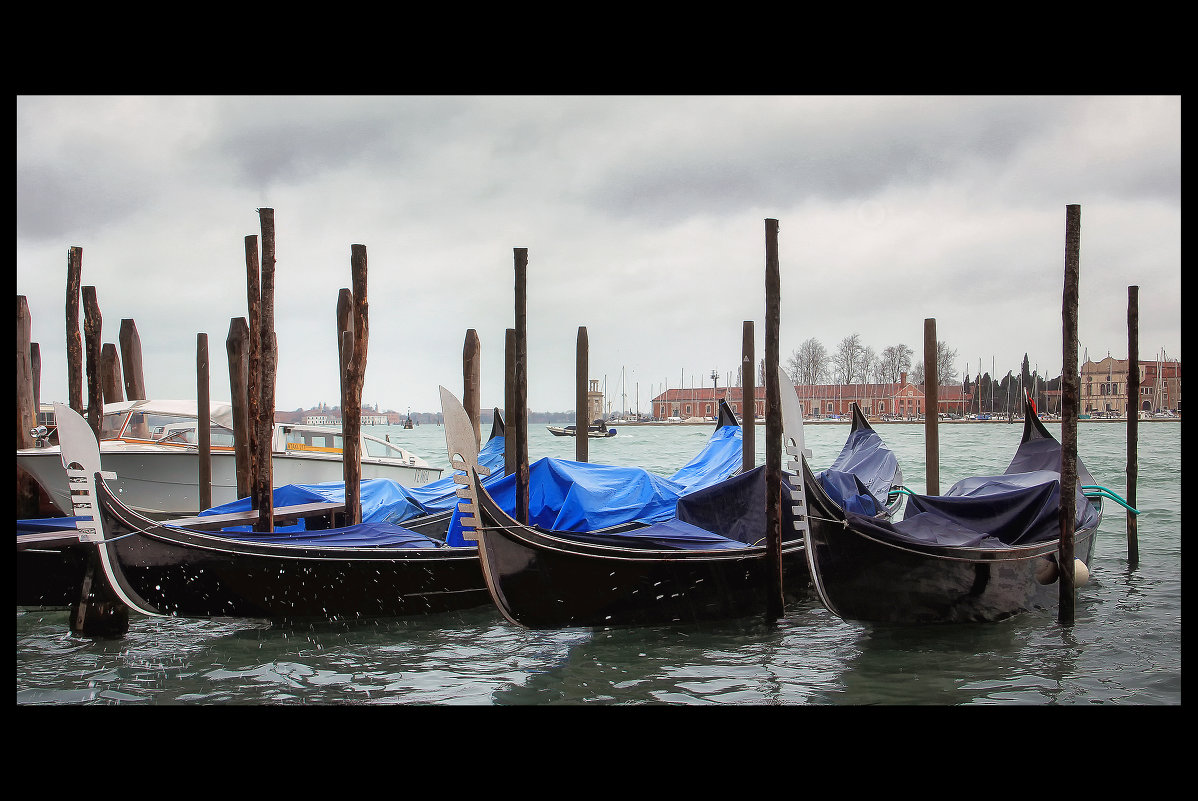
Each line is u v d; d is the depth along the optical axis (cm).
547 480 1135
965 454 3616
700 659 933
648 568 1013
